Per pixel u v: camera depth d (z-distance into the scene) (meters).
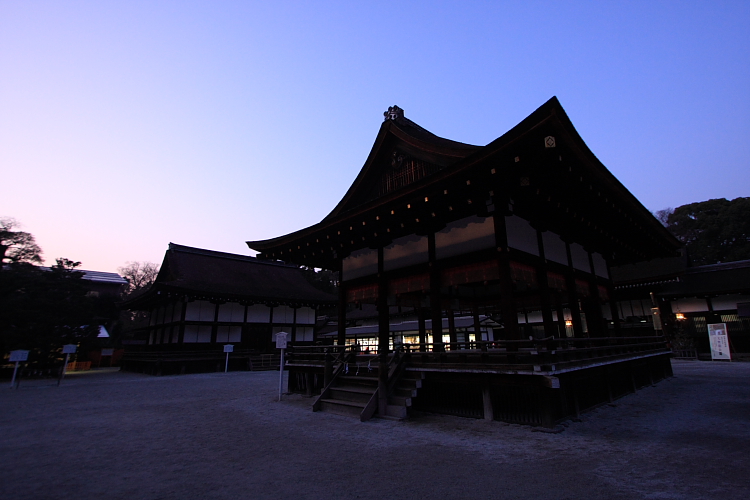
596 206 12.15
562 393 9.10
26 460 6.62
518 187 10.10
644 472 5.57
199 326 31.84
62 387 19.36
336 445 7.43
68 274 27.75
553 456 6.44
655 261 35.25
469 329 28.42
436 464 6.15
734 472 5.49
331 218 13.67
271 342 36.06
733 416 9.38
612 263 18.91
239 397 14.81
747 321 29.08
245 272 41.22
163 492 5.09
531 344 8.70
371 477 5.60
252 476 5.70
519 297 15.79
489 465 6.04
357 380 11.66
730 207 52.25
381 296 13.35
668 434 7.81
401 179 14.06
